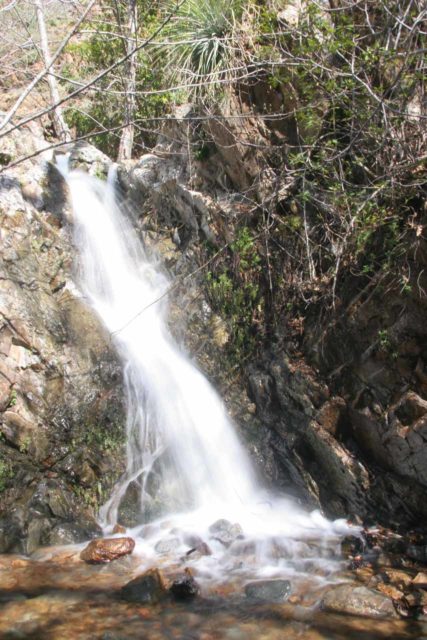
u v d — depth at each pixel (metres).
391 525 5.08
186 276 6.56
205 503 5.64
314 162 5.57
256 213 6.02
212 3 6.45
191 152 6.65
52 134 9.65
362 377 5.08
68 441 5.58
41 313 6.07
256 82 5.91
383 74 5.12
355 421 5.16
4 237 6.29
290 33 5.54
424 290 4.64
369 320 5.03
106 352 6.16
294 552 4.77
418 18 4.42
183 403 6.11
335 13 5.59
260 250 5.95
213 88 6.21
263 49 5.71
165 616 3.92
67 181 7.59
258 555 4.75
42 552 4.82
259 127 5.98
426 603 4.01
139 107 8.45
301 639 3.66
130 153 8.66
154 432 5.91
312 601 4.10
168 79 7.26
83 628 3.77
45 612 3.95
